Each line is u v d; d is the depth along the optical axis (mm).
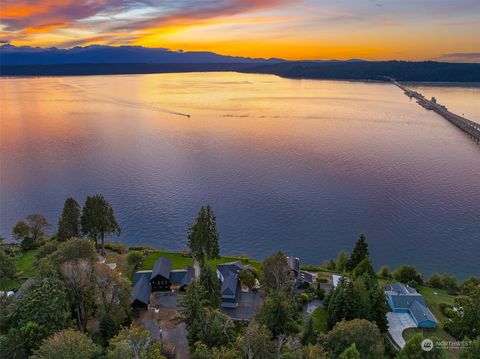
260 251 137875
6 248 120000
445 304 94312
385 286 101250
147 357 55375
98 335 71500
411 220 158625
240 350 59531
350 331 63219
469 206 170375
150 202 172000
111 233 128000
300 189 187500
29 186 188125
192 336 69000
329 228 152750
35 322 61625
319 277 108562
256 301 94000
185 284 95000
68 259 77500
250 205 170250
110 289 74125
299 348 61094
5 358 56375
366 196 180000
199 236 101312
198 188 187875
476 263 131625
